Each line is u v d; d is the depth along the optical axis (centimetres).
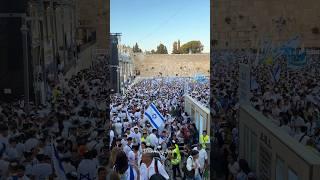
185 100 2664
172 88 5125
